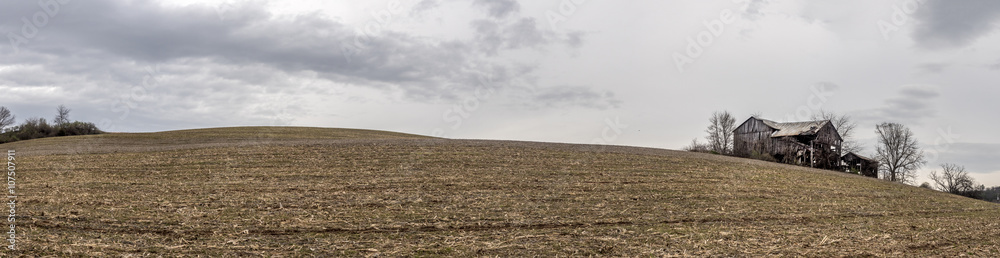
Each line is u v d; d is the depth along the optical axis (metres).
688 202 20.91
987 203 27.72
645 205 19.89
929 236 16.16
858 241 14.84
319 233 14.05
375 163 28.42
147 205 17.39
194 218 15.56
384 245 12.85
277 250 12.10
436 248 12.67
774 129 56.44
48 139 46.34
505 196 20.59
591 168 28.95
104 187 21.08
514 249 12.78
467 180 23.97
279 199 19.02
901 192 28.16
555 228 15.50
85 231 13.61
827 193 25.41
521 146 37.31
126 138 45.34
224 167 26.81
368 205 18.22
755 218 18.31
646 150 40.06
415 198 19.69
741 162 36.38
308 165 27.62
